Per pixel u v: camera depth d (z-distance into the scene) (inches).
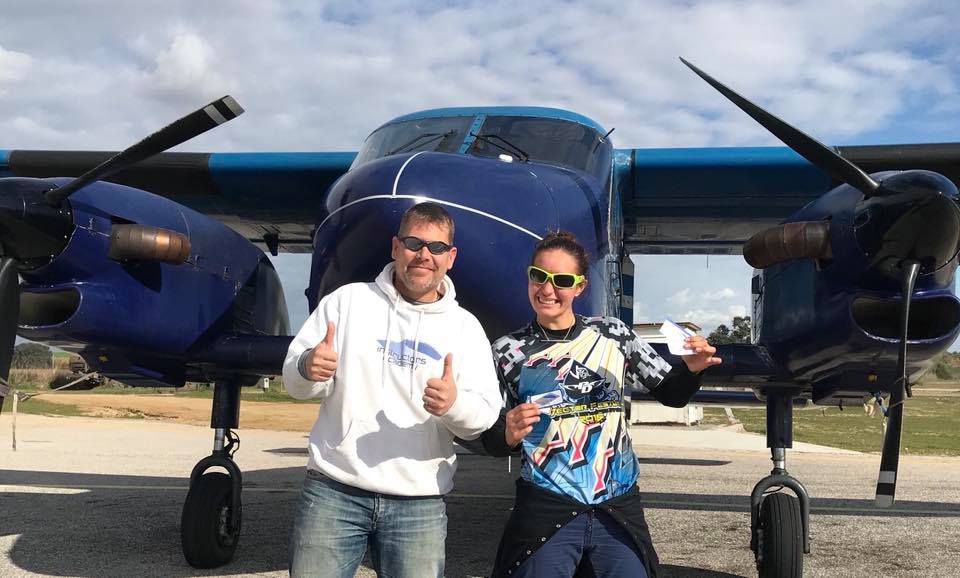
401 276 100.7
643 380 110.1
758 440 898.7
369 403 98.3
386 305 102.1
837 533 270.8
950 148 263.6
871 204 157.8
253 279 223.1
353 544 99.6
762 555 185.2
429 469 98.7
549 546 99.9
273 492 339.9
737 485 422.3
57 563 202.4
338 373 99.1
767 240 173.3
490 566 207.6
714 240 353.1
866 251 160.1
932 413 1619.1
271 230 342.0
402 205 152.8
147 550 218.2
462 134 213.5
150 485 357.4
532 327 110.4
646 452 689.6
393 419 98.0
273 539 234.8
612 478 101.7
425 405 90.4
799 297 183.8
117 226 178.4
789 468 554.3
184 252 183.0
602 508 99.8
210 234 207.2
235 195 304.5
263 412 1189.7
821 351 181.0
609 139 234.7
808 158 169.2
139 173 289.9
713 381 211.6
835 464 596.7
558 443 102.3
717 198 299.3
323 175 283.7
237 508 205.3
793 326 186.9
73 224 172.1
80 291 175.5
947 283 164.2
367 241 155.5
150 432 759.7
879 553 236.8
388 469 96.9
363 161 222.2
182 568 199.6
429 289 101.3
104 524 254.5
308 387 97.0
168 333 193.2
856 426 1216.8
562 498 100.3
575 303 177.9
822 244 168.6
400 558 98.5
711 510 323.0
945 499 374.6
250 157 283.0
